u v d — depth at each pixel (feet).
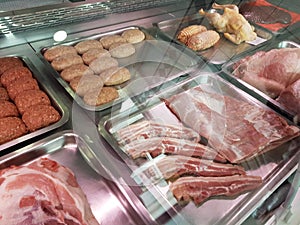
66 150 2.72
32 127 2.76
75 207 2.08
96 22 4.32
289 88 3.26
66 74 3.37
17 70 3.34
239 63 3.89
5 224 1.89
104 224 2.21
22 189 2.06
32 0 3.60
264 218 2.22
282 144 2.88
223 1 5.15
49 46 3.79
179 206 2.25
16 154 2.51
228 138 2.80
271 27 4.71
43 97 3.05
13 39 3.78
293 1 5.06
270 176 2.58
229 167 2.57
